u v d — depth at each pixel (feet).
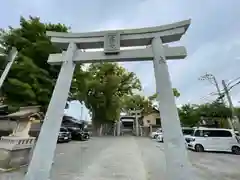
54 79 44.60
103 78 84.28
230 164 24.81
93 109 84.02
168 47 9.54
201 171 20.31
